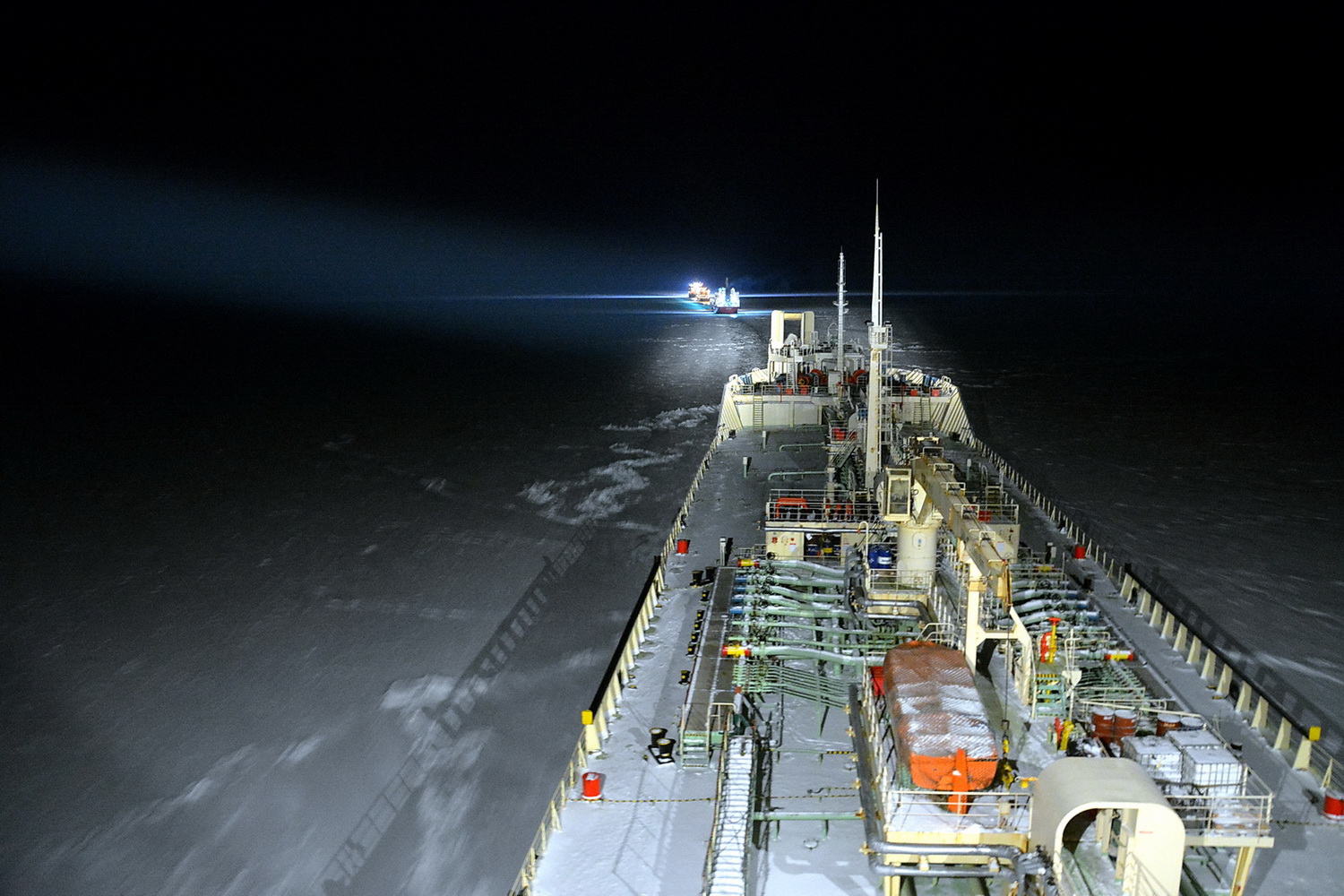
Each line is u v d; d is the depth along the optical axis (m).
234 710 38.12
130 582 51.25
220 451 79.69
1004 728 20.88
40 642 44.56
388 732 36.31
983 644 24.98
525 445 79.12
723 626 28.48
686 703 24.33
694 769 22.73
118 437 85.44
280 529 59.19
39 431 88.00
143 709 38.53
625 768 22.89
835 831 19.97
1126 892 15.08
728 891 17.42
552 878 19.20
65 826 31.58
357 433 85.38
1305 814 20.62
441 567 52.19
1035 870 15.24
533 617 45.41
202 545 56.81
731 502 42.31
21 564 54.22
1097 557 37.38
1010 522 30.47
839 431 46.75
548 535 56.59
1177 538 53.88
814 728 24.00
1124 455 72.50
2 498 67.00
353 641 43.66
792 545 33.75
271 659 41.97
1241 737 23.81
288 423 90.31
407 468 72.75
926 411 55.22
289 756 34.94
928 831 16.44
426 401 100.19
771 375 58.69
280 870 29.33
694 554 36.62
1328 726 33.97
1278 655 39.75
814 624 28.55
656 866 19.44
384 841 30.41
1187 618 43.28
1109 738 19.81
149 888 28.78
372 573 51.56
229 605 48.03
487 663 41.19
